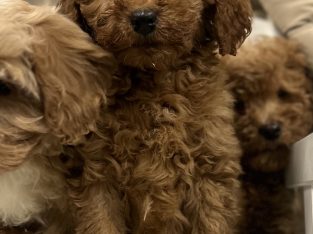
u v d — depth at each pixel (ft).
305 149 2.04
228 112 1.93
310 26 2.48
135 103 1.84
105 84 1.77
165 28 1.67
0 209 1.86
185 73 1.87
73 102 1.68
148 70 1.85
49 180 1.87
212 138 1.85
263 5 2.66
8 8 1.72
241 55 2.37
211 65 1.95
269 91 2.36
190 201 1.88
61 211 1.91
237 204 2.01
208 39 1.94
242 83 2.34
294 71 2.42
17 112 1.68
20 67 1.64
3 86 1.65
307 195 2.01
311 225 1.97
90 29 1.82
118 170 1.81
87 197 1.83
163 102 1.85
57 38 1.70
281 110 2.32
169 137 1.82
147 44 1.69
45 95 1.67
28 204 1.87
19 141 1.69
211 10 1.90
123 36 1.67
